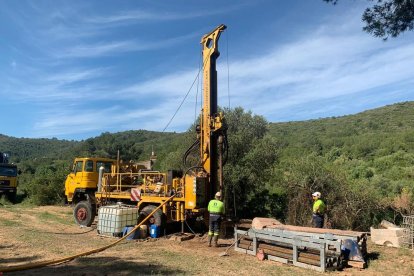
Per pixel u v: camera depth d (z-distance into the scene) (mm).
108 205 13977
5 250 10398
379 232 11664
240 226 12781
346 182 14414
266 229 10336
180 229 13703
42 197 25375
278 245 9758
